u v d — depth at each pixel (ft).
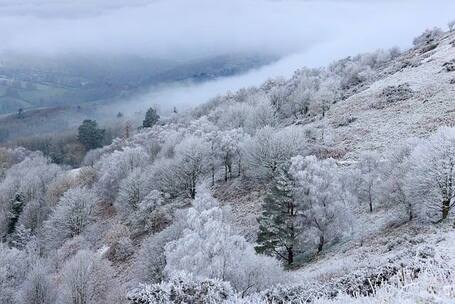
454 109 203.41
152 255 142.20
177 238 142.72
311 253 134.62
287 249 134.72
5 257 155.94
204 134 266.77
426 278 32.42
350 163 187.83
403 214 126.00
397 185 127.75
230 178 241.76
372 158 166.50
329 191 134.00
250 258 85.87
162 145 335.88
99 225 246.06
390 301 29.96
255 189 211.82
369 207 150.41
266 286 77.36
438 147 110.32
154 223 210.38
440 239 80.23
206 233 96.43
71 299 120.78
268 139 213.87
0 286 134.92
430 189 109.40
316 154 211.82
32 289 126.93
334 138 227.20
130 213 241.14
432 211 112.27
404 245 91.25
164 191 244.42
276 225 134.21
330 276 70.28
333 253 122.31
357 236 128.77
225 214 164.55
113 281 132.98
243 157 229.86
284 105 370.73
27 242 231.71
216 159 245.24
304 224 133.08
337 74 429.38
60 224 231.71
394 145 178.29
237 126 320.50
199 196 168.86
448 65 263.70
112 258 196.44
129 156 299.58
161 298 49.24
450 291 28.32
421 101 232.73
